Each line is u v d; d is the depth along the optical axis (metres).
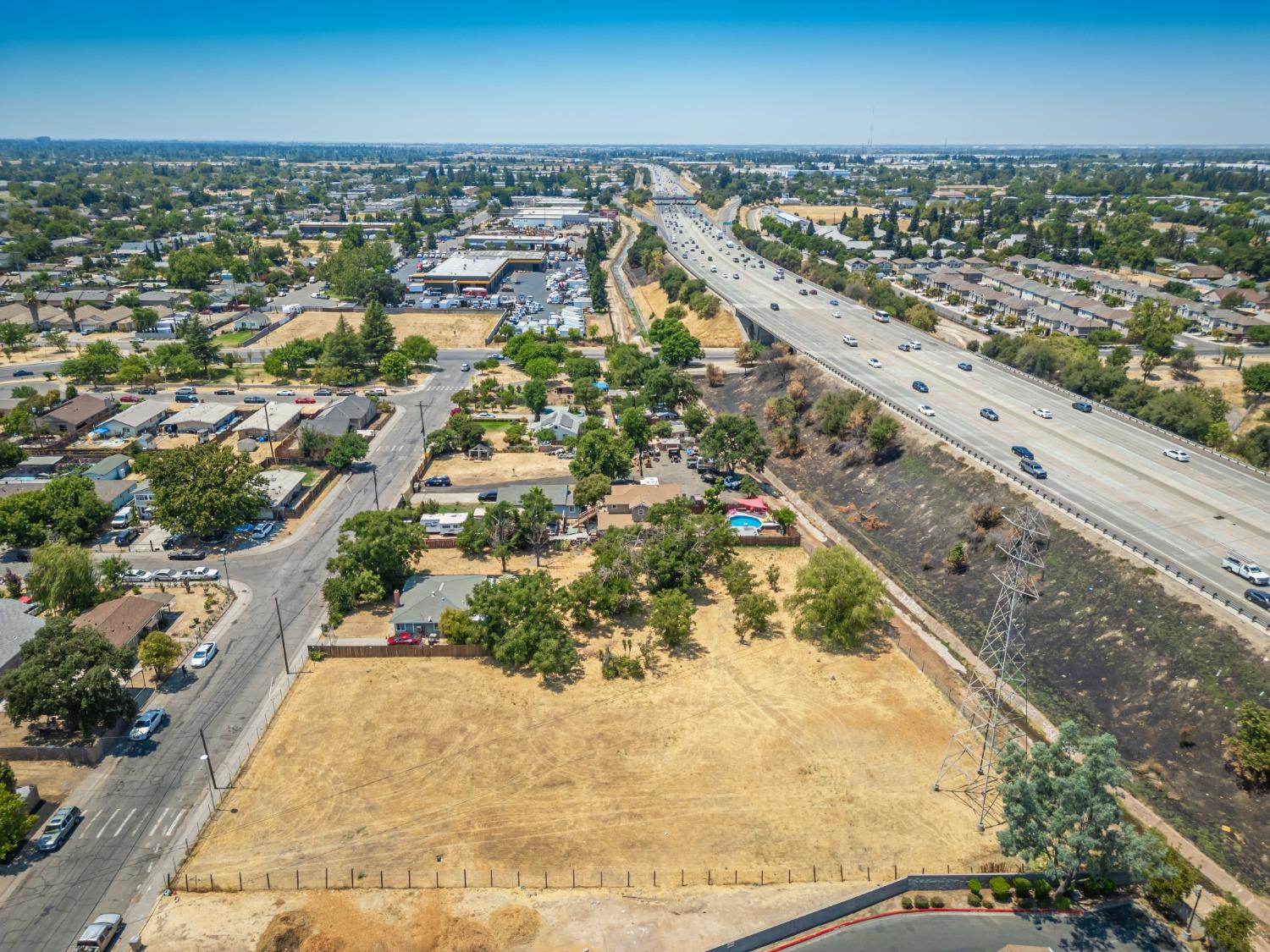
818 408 158.50
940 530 118.06
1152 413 144.88
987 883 63.38
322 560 112.00
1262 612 85.75
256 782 71.88
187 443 151.62
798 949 58.03
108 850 64.38
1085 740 60.66
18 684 72.69
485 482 138.00
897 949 58.25
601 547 106.88
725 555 108.81
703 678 88.19
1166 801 72.94
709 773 74.12
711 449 137.75
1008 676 89.56
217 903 60.22
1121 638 88.81
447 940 57.59
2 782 66.44
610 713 82.12
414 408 176.62
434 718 80.75
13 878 61.53
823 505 136.50
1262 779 70.88
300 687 85.31
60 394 177.38
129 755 74.75
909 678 88.88
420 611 94.44
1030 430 139.25
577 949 57.34
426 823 67.88
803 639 96.06
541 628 88.12
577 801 70.56
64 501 114.44
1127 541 98.81
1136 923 61.00
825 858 65.44
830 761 76.00
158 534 118.62
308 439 141.25
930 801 71.44
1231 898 62.34
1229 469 122.94
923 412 145.62
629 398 172.75
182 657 89.81
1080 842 58.22
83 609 95.12
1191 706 79.19
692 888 62.59
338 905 60.25
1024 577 76.94
